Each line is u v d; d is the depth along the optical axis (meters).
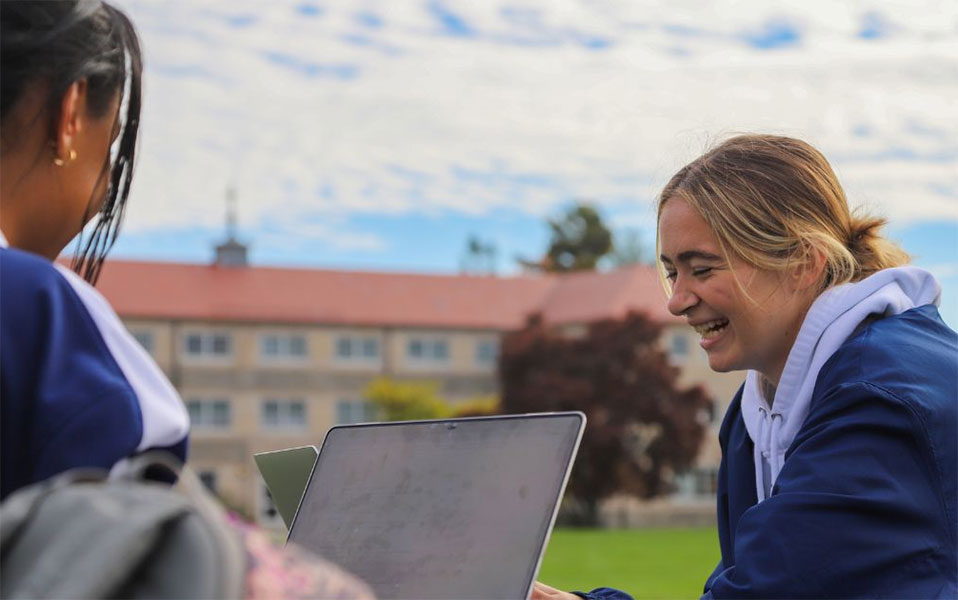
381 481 1.45
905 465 1.55
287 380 61.84
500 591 1.26
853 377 1.63
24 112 1.21
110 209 1.32
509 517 1.30
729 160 1.81
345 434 1.54
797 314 1.79
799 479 1.57
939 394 1.60
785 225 1.75
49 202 1.25
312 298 63.34
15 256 1.11
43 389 1.06
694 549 35.62
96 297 1.14
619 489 54.81
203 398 60.84
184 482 1.00
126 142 1.31
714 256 1.77
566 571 26.66
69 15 1.21
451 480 1.38
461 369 63.91
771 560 1.52
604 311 60.50
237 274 63.38
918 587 1.51
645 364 55.00
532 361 56.34
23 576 0.88
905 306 1.75
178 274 62.62
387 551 1.39
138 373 1.11
